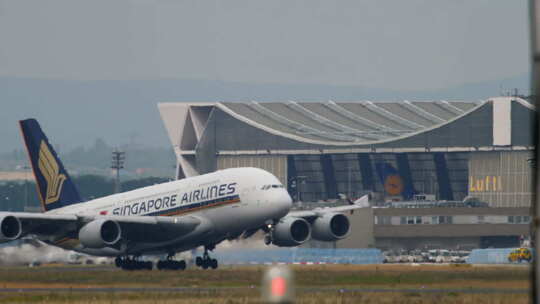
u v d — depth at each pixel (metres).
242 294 180.38
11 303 168.38
